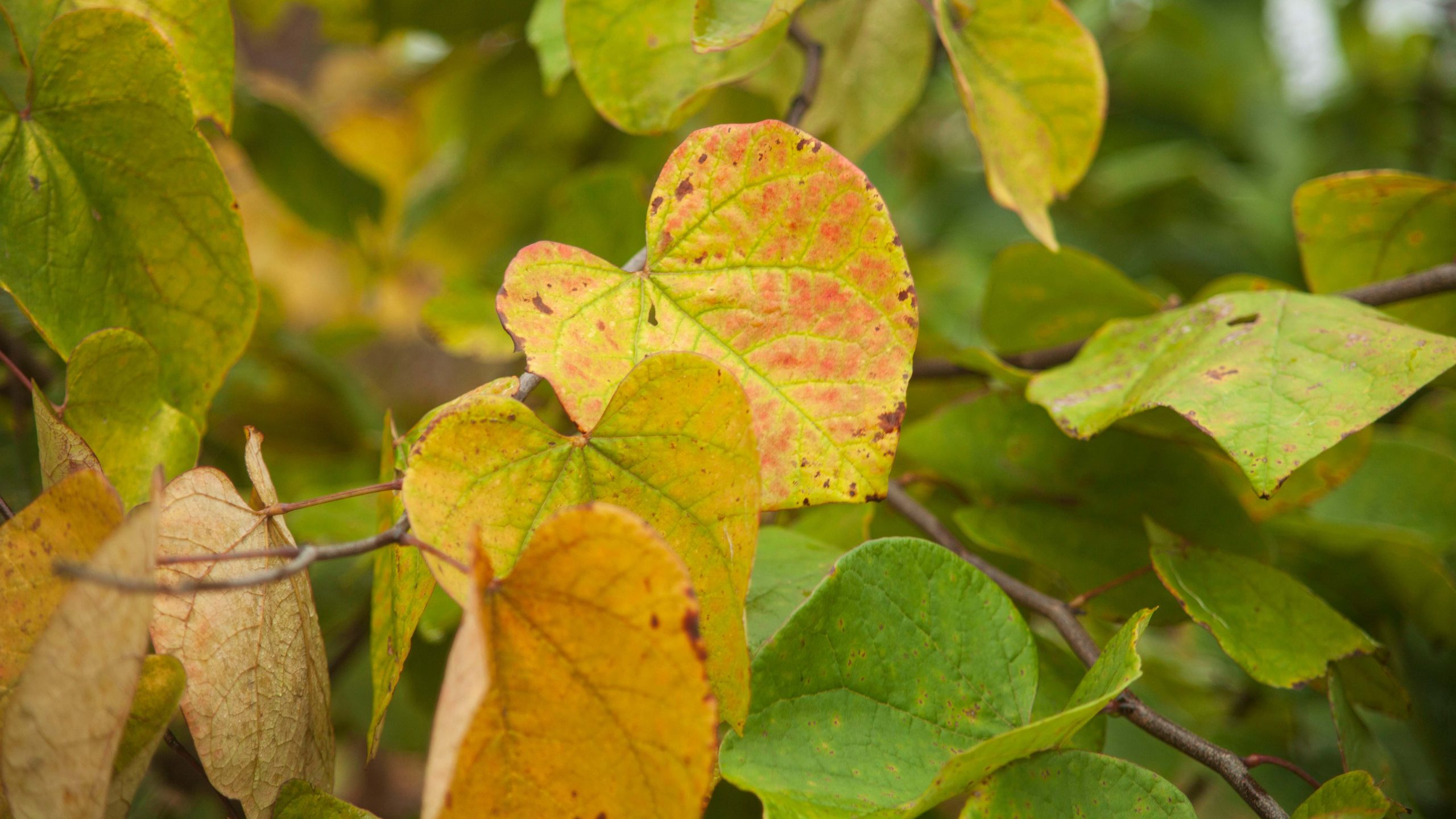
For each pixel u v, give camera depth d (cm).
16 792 50
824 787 53
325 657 56
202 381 59
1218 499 63
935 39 70
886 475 53
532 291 53
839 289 54
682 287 54
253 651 54
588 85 62
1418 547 65
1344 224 67
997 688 56
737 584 52
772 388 54
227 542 54
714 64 62
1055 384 61
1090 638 59
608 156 102
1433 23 115
